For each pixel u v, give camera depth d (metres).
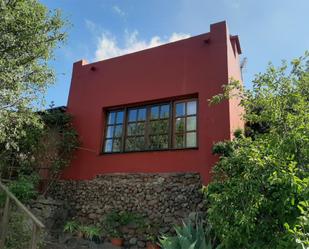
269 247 3.69
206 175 7.43
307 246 2.92
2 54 6.25
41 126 7.42
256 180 3.88
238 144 5.34
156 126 8.69
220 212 4.15
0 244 5.40
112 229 7.60
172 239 5.86
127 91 9.30
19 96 6.34
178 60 8.74
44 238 7.02
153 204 7.74
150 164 8.29
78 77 10.41
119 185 8.41
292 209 3.65
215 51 8.27
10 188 7.53
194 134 8.05
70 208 8.81
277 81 4.64
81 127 9.77
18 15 6.40
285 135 4.09
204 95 8.06
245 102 4.89
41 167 9.21
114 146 9.19
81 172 9.24
